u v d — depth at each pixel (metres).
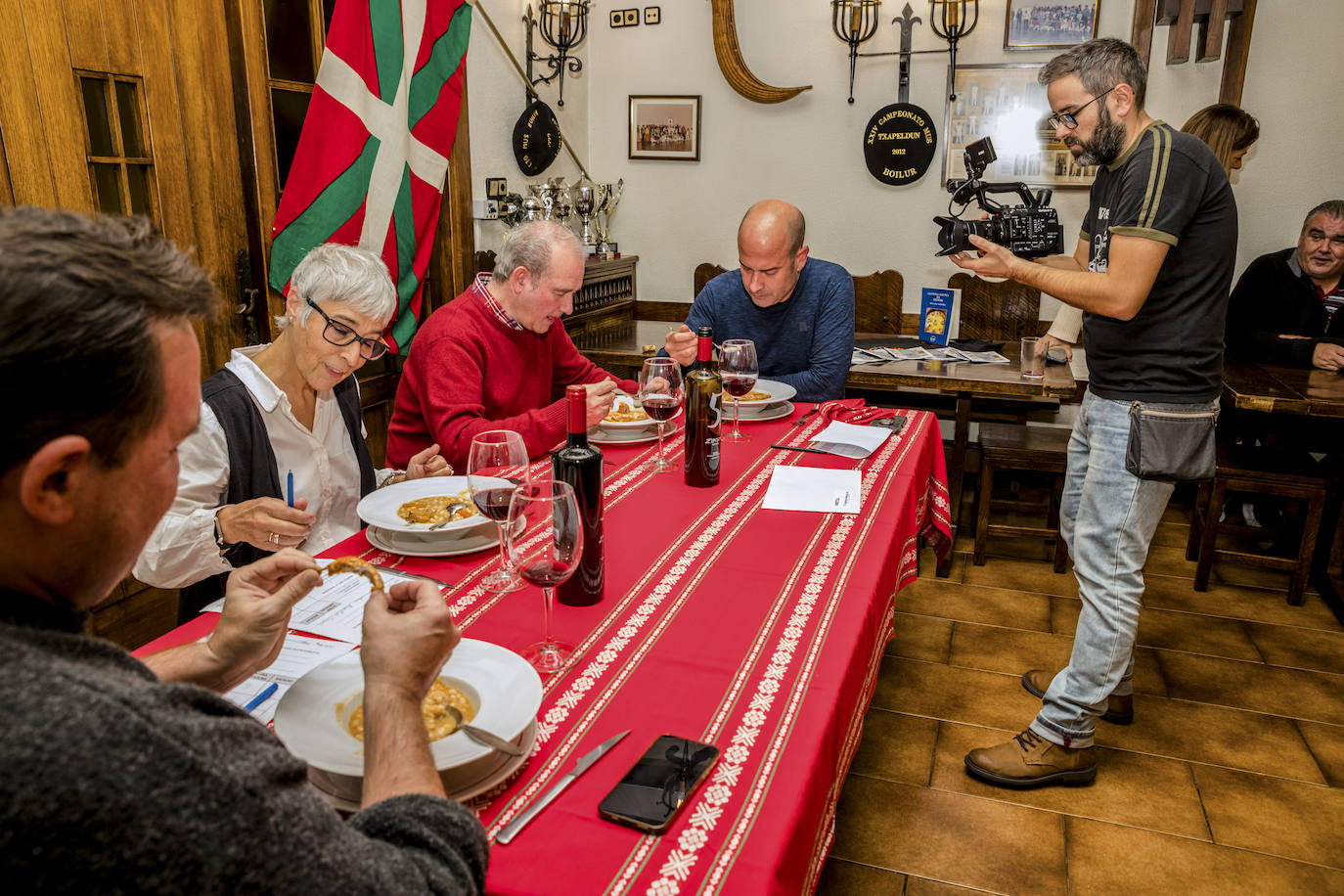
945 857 1.81
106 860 0.43
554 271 2.05
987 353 3.53
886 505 1.66
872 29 4.06
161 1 2.33
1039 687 2.38
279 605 0.88
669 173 4.54
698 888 0.73
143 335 0.51
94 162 2.20
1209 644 2.71
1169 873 1.78
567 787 0.86
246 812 0.47
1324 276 3.28
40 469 0.48
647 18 4.40
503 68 3.82
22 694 0.44
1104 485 1.88
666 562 1.40
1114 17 3.79
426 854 0.58
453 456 1.94
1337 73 3.56
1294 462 3.03
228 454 1.51
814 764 0.90
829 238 4.36
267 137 2.69
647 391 1.74
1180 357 1.78
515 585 1.31
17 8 1.98
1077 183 3.96
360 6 2.78
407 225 3.08
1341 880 1.76
